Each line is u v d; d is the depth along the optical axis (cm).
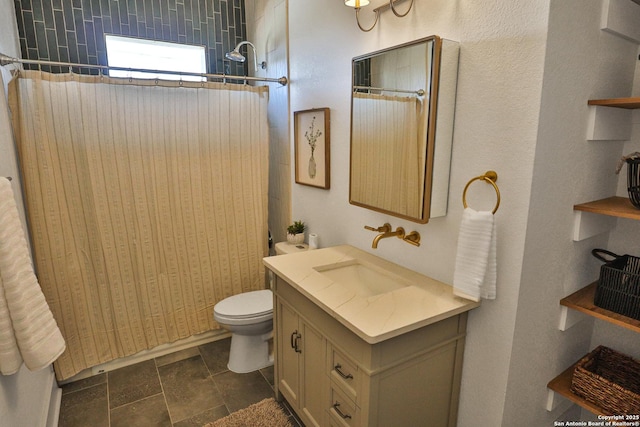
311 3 219
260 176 270
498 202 124
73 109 207
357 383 133
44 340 136
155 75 291
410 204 152
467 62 135
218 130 250
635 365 146
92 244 224
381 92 161
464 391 153
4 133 177
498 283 133
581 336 160
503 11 121
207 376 235
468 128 138
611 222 151
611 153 147
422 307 137
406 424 142
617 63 138
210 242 261
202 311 267
